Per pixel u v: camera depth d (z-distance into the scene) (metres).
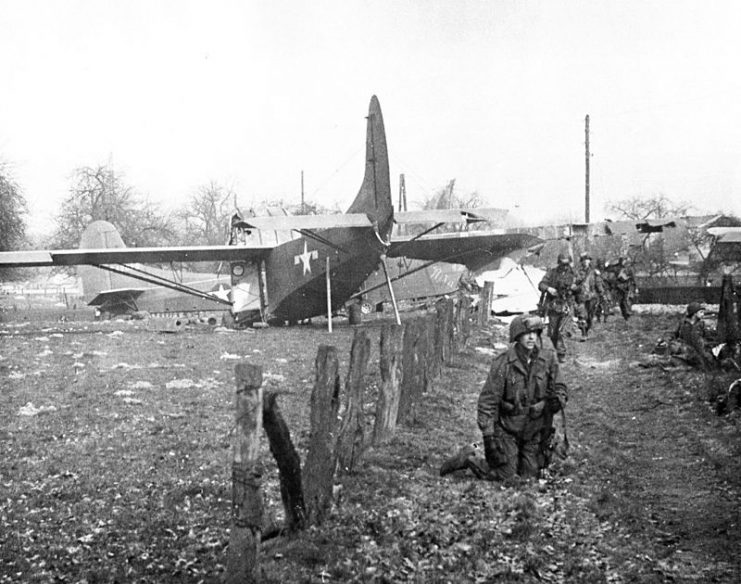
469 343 21.66
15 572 5.82
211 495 7.81
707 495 7.75
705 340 16.23
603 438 10.37
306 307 31.16
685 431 10.41
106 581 5.66
